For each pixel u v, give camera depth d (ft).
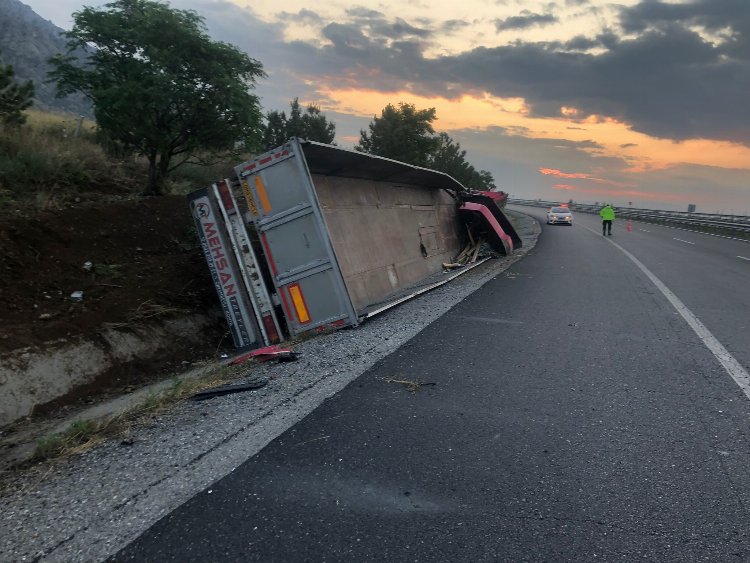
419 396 15.99
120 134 39.60
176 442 13.33
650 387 16.70
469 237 58.03
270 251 27.20
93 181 40.29
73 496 11.04
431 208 50.62
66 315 24.00
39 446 14.05
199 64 37.42
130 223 34.35
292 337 26.86
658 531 9.32
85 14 36.76
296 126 93.66
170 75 36.35
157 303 28.32
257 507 10.17
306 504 10.23
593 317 26.94
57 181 36.70
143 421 15.14
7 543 9.50
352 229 33.42
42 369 20.62
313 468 11.65
